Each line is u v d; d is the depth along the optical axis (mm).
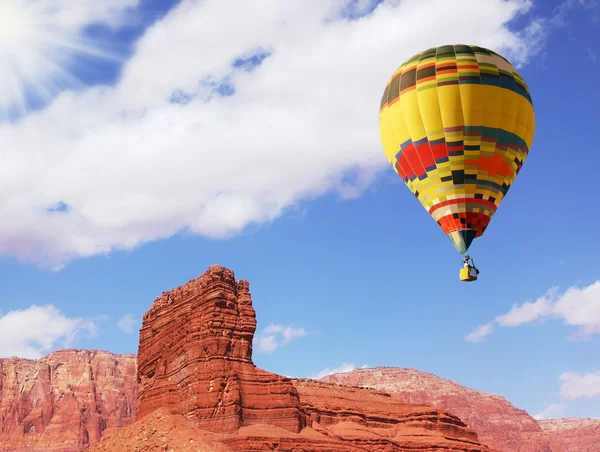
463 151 92125
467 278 89875
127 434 127812
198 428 127250
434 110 92875
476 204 92625
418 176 95000
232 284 141875
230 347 135375
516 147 94062
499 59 95812
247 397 131875
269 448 123438
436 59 95188
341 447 130375
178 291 148625
